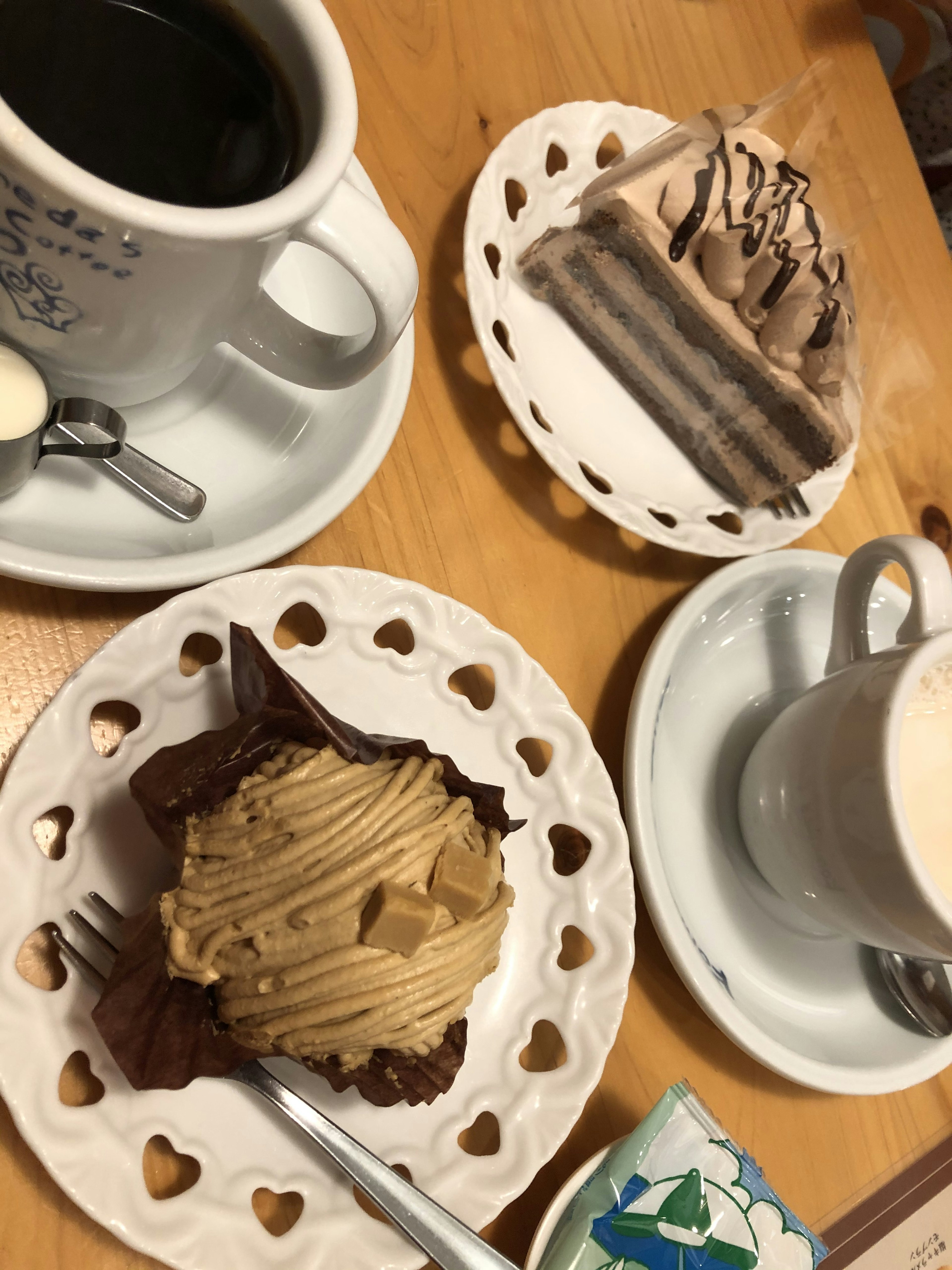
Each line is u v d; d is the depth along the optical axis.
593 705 0.70
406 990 0.45
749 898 0.70
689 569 0.76
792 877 0.65
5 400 0.45
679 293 0.72
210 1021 0.46
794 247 0.72
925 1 1.17
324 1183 0.50
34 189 0.36
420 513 0.66
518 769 0.62
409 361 0.59
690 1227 0.54
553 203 0.77
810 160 0.79
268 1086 0.49
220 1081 0.50
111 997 0.44
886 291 0.87
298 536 0.53
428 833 0.48
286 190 0.41
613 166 0.75
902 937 0.58
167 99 0.43
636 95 0.86
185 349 0.49
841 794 0.58
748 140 0.75
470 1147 0.56
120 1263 0.47
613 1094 0.62
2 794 0.46
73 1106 0.45
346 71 0.43
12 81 0.41
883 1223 0.67
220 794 0.48
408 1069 0.48
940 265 1.00
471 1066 0.57
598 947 0.60
